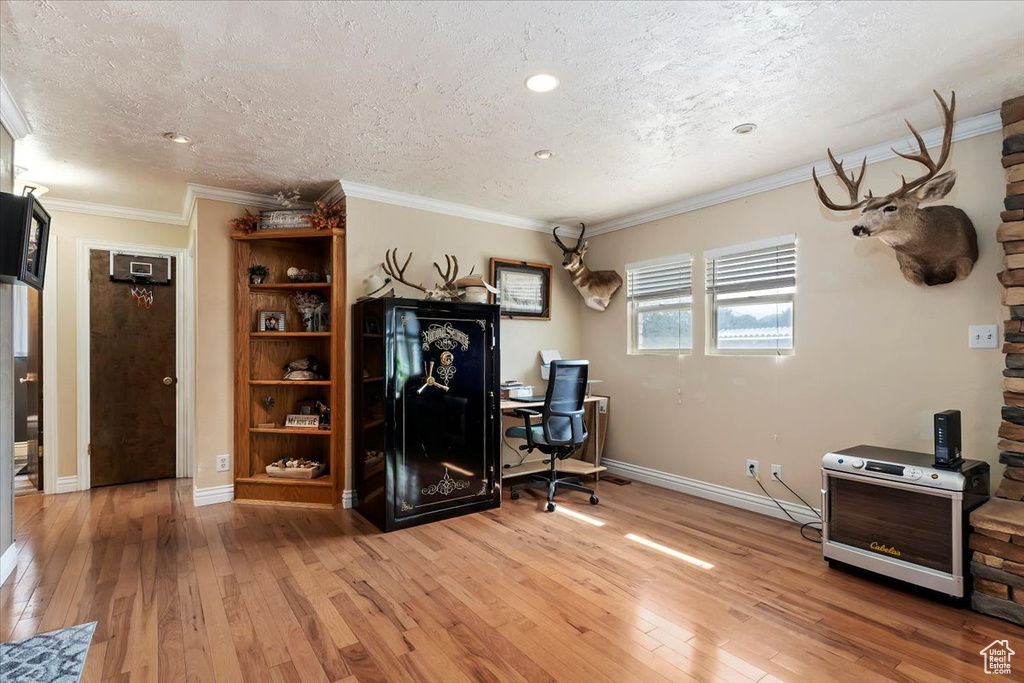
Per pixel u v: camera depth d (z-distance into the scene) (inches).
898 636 80.1
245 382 151.9
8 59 80.4
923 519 92.4
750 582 98.5
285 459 157.0
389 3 67.4
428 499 133.1
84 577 100.4
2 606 89.0
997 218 100.3
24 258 89.3
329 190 151.2
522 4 67.6
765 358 138.9
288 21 71.2
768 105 97.0
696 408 156.1
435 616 86.1
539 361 186.9
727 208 148.0
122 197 157.6
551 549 115.0
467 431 140.5
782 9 68.9
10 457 101.9
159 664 72.9
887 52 79.4
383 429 126.6
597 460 176.6
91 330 167.2
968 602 88.6
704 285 154.2
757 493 140.3
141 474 175.2
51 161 125.7
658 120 103.2
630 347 180.1
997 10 69.1
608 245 188.4
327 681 69.4
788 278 133.8
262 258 158.1
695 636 80.4
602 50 78.7
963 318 104.6
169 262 179.6
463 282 151.6
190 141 113.3
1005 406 94.2
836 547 102.9
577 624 83.8
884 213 96.9
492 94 92.4
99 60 80.8
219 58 80.5
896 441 114.0
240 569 104.3
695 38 75.5
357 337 145.6
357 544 117.9
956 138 105.4
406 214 156.2
